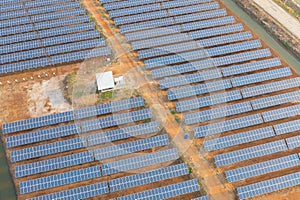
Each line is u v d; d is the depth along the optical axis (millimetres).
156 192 41594
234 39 59812
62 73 53688
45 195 40719
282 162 45094
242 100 52375
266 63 56188
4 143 46625
